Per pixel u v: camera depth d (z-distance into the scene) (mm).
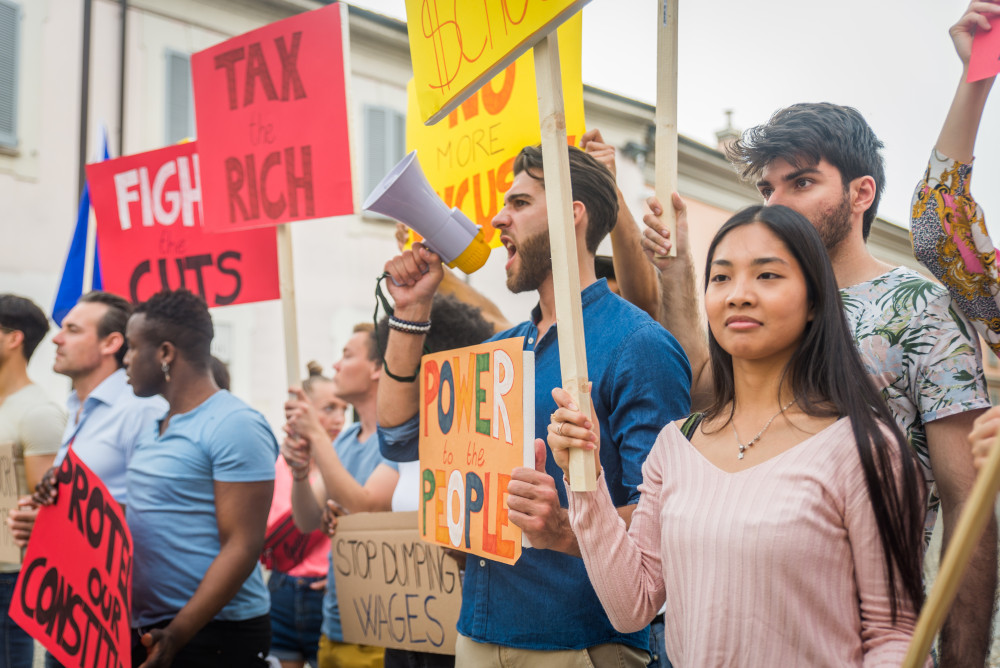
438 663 2562
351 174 2777
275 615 3637
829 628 1251
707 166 10391
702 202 10516
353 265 11336
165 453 2639
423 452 2104
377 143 11078
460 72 1790
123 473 2938
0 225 9062
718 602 1282
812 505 1261
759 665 1244
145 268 3459
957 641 1505
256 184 2955
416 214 2027
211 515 2615
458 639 1996
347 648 2973
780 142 1814
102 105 9664
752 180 1942
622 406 1784
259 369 10617
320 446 2975
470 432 1903
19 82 9195
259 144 2955
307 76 2867
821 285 1380
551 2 1520
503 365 1793
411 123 2928
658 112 1919
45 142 9344
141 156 3492
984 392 1635
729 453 1399
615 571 1463
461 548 1901
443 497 1993
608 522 1481
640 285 2453
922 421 1673
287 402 3012
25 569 2650
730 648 1261
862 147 1814
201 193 3129
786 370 1390
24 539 2924
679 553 1357
